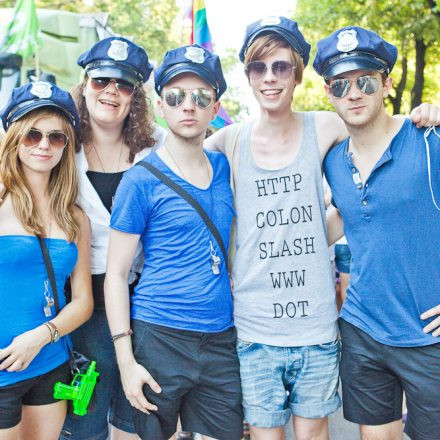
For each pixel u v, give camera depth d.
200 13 7.05
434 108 2.37
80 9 15.65
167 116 2.50
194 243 2.46
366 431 2.58
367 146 2.44
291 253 2.53
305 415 2.57
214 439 2.63
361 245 2.46
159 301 2.46
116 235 2.48
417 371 2.38
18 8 6.76
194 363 2.48
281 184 2.57
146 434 2.51
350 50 2.34
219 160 2.67
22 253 2.35
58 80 7.18
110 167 2.84
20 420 2.40
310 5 13.55
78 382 2.51
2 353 2.28
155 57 19.05
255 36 2.52
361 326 2.50
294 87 2.59
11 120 2.44
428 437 2.41
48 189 2.54
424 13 11.88
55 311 2.47
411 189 2.33
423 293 2.37
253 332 2.56
